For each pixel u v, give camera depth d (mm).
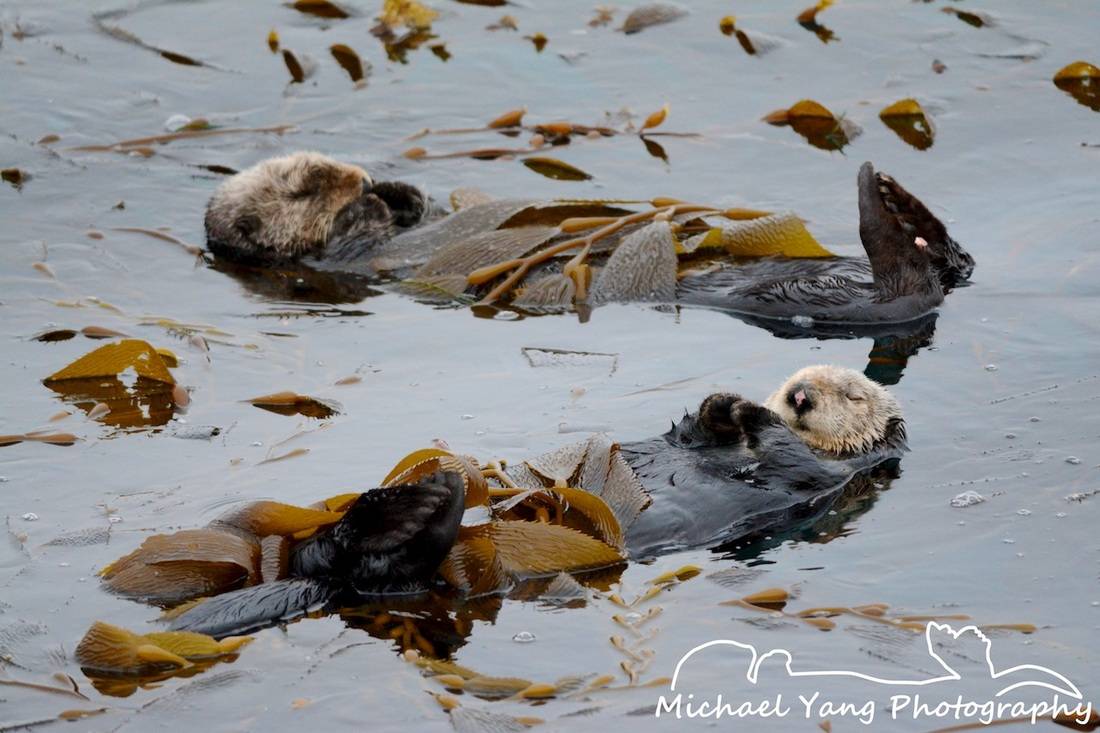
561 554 10633
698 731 8633
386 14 24281
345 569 10125
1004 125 20406
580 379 14281
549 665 9383
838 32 23703
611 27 24297
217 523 10562
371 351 15250
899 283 15570
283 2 25641
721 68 22719
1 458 12656
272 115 21828
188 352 15266
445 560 10328
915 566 10664
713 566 10812
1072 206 17953
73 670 9328
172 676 9266
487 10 25078
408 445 12789
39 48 23797
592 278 16719
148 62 23422
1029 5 24359
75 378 14508
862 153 19906
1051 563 10594
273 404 13859
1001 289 16031
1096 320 15125
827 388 12891
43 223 18766
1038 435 12734
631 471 11422
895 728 8695
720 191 19062
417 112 21828
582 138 20812
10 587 10391
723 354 14922
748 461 12133
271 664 9383
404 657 9430
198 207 19562
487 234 17484
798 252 17047
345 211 18594
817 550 11039
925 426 13109
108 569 10422
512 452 12578
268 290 17328
